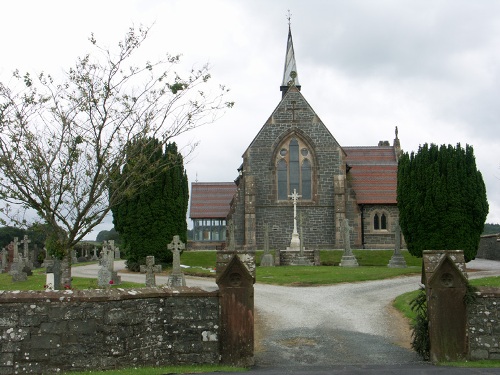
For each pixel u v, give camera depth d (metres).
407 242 38.25
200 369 12.56
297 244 47.53
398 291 26.38
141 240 42.94
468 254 36.22
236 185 64.44
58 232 19.05
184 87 20.34
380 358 14.77
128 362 12.80
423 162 37.22
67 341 12.44
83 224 19.31
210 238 62.28
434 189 36.53
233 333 13.44
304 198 52.62
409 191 37.72
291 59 74.31
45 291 12.79
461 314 13.73
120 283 31.81
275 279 31.50
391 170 56.97
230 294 13.55
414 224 37.41
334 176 52.41
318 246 51.97
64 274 18.97
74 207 19.23
